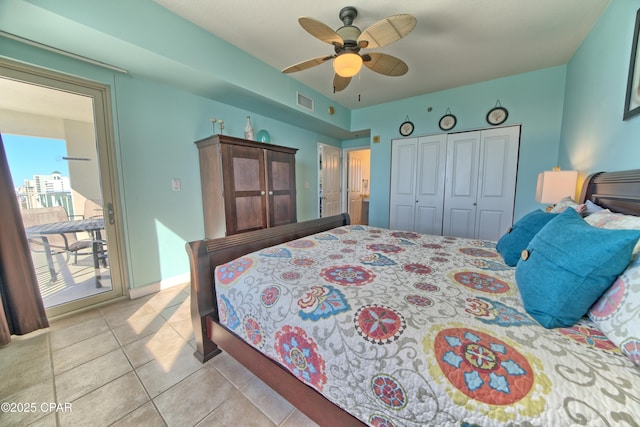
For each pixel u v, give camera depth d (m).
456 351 0.69
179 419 1.15
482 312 0.87
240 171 2.70
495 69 2.96
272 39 2.31
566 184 2.09
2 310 1.63
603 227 1.03
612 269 0.74
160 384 1.34
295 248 1.68
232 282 1.30
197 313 1.46
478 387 0.61
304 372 0.95
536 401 0.56
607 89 1.79
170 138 2.57
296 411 1.20
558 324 0.79
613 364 0.62
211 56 2.23
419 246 1.79
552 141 3.02
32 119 1.83
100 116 2.12
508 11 1.94
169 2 1.84
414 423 0.69
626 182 1.29
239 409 1.20
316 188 4.77
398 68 2.12
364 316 0.87
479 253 1.62
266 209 2.99
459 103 3.54
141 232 2.42
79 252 2.11
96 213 2.17
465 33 2.23
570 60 2.71
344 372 0.82
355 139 5.31
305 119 3.74
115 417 1.15
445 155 3.74
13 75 1.73
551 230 1.00
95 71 2.06
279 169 3.15
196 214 2.84
